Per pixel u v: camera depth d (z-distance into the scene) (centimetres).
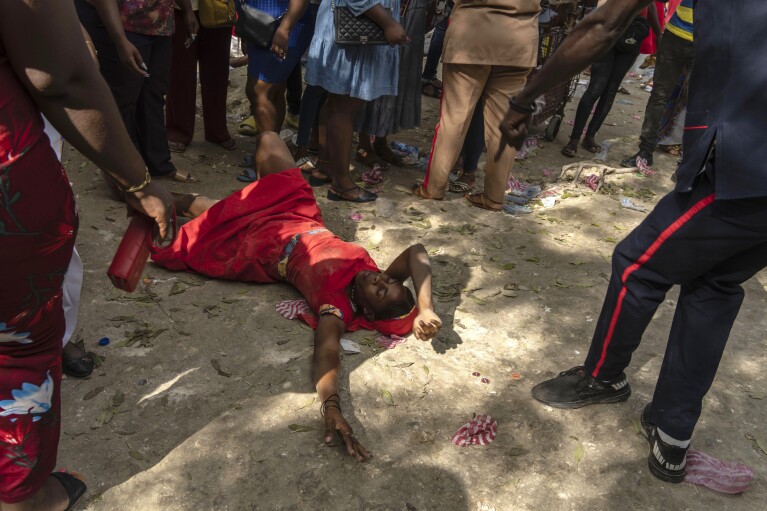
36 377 170
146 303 318
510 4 399
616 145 633
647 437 259
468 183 496
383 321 309
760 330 340
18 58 136
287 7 425
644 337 323
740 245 201
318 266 317
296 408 261
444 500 227
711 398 284
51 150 152
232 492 223
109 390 262
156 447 238
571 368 293
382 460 240
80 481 217
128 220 393
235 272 341
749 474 239
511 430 259
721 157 190
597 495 234
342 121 430
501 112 431
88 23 354
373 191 477
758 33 181
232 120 586
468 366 295
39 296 160
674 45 528
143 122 424
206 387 268
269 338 302
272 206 353
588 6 552
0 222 143
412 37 461
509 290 359
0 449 172
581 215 473
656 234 218
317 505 221
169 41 409
